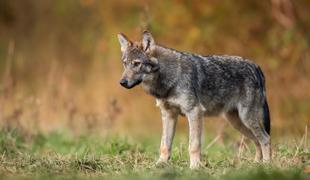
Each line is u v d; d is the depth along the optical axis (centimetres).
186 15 2641
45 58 2992
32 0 3241
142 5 2656
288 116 2392
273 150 1574
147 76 1435
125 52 1448
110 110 2031
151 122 2423
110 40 2645
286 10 2573
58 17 3130
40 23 3172
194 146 1432
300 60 2519
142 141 1903
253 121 1520
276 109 2392
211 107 1502
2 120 1928
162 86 1445
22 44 3184
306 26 2589
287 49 2527
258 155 1518
